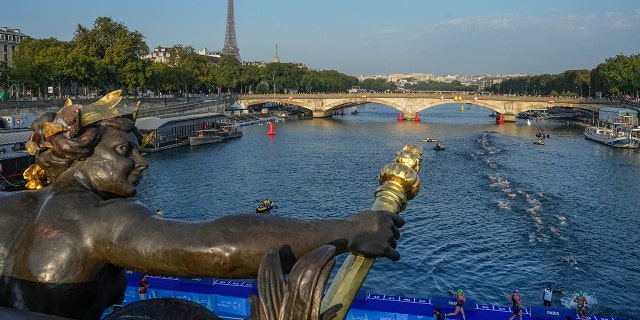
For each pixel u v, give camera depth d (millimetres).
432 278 36188
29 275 2969
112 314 3088
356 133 126562
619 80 145750
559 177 71062
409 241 43656
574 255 40688
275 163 81625
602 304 32750
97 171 3236
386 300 23453
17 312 2793
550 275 36844
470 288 34812
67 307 3037
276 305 2480
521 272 37406
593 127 119688
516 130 136875
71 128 3182
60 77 103562
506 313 24094
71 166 3268
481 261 39375
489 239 44438
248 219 2799
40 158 3305
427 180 68438
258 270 2609
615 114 122500
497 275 36938
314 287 2420
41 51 102812
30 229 3105
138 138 3488
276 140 111375
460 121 168875
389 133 126438
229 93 188375
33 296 2975
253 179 69250
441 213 52562
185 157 86938
